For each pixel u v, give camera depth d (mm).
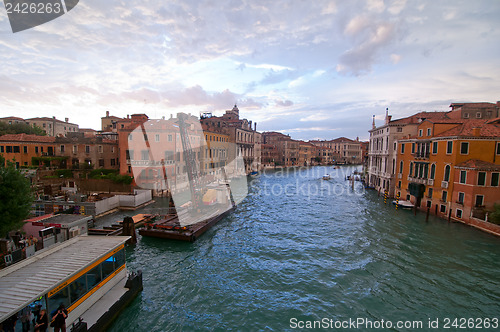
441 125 27641
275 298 12562
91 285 10438
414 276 14516
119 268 12336
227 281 14016
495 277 14352
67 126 69188
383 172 40031
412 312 11500
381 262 16188
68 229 15914
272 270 15250
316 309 11742
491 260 16328
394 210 29750
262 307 11859
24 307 7777
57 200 26984
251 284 13758
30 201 14719
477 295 12750
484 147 23406
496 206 21047
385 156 39156
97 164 39125
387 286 13547
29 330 8320
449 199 24984
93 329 9195
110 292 11414
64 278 8953
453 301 12289
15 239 14109
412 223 24250
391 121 40094
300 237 20703
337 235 21156
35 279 8875
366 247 18594
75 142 38531
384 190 38969
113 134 49031
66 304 9102
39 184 31672
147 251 17688
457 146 23969
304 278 14367
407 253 17484
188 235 19000
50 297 8422
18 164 36500
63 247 11609
